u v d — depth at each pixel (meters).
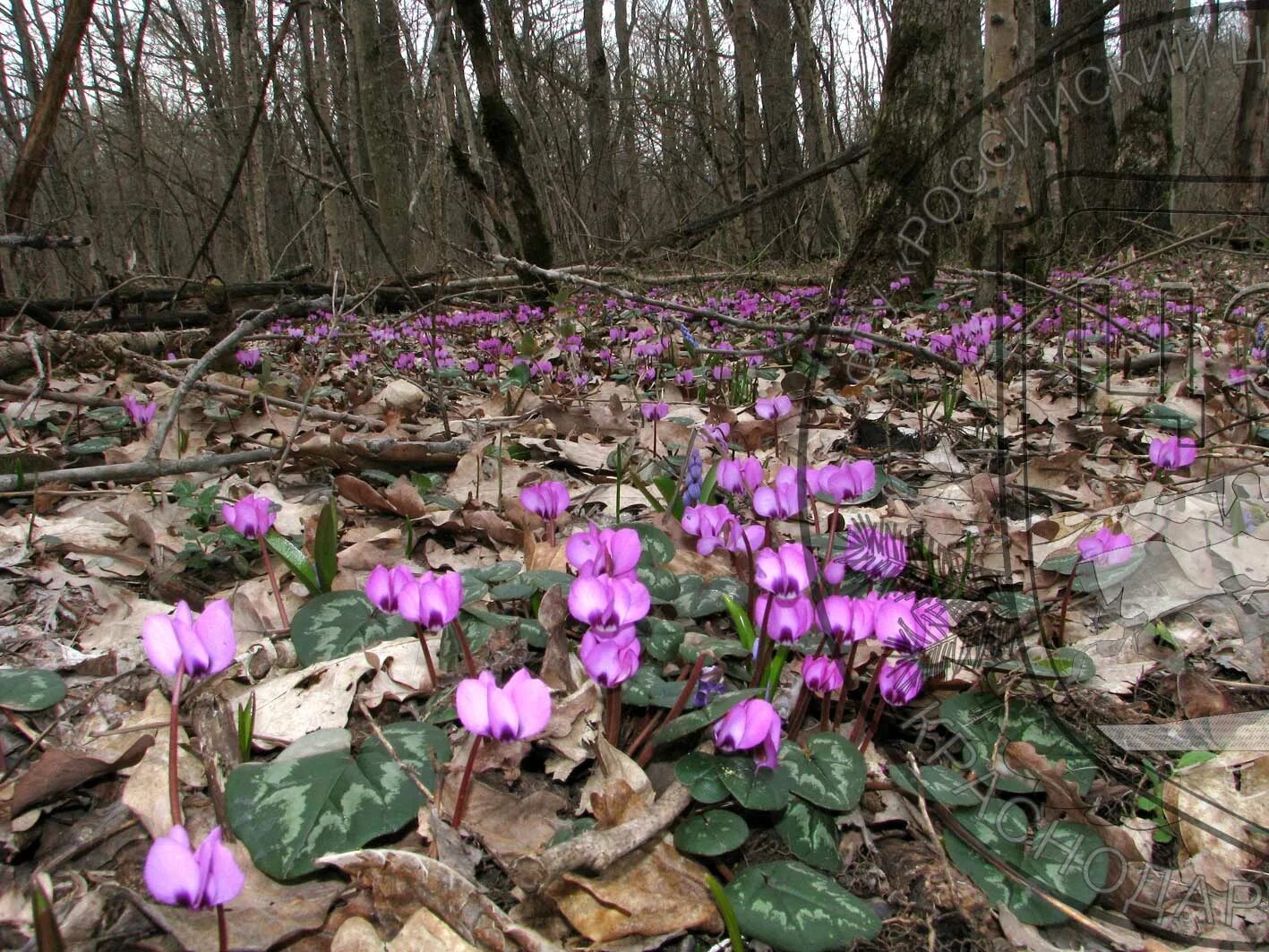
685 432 0.74
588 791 0.30
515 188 1.64
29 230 1.30
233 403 0.79
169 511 0.54
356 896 0.26
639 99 3.02
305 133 2.90
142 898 0.25
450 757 0.31
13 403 0.78
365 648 0.37
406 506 0.53
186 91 3.30
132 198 3.32
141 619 0.41
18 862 0.28
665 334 1.14
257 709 0.34
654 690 0.32
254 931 0.25
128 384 0.91
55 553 0.48
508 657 0.36
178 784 0.29
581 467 0.66
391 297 1.68
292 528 0.54
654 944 0.25
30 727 0.33
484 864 0.28
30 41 2.47
